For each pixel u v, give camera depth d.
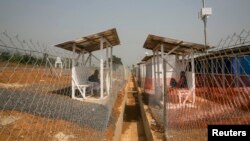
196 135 6.30
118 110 13.85
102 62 13.39
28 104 5.79
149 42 13.55
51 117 6.20
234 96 4.00
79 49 14.48
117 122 10.80
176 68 14.30
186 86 11.12
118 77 32.69
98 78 16.09
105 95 15.22
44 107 6.14
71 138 5.56
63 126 6.05
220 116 4.95
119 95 19.78
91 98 13.30
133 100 25.97
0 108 5.48
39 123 5.63
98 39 13.55
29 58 3.23
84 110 7.76
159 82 13.91
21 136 4.75
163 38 11.53
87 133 6.40
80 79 14.12
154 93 14.98
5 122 5.09
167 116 7.73
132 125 15.48
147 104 16.06
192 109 6.77
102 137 7.16
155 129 8.77
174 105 8.13
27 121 5.42
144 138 12.55
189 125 6.87
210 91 4.86
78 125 6.62
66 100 8.02
